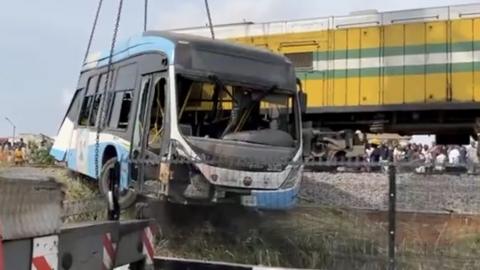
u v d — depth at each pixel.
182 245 7.41
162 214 7.70
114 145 10.51
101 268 4.80
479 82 17.95
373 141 20.94
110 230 4.96
